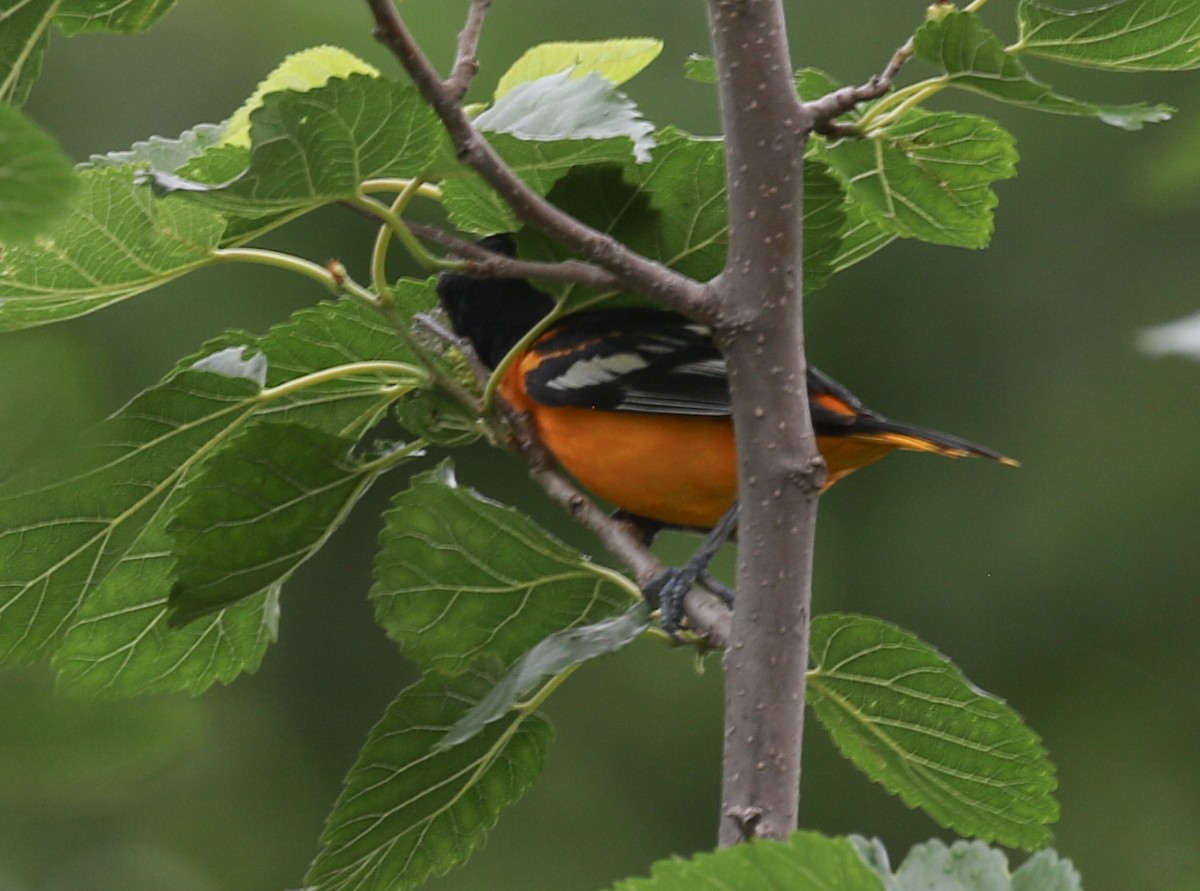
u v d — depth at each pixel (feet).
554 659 16.49
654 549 44.21
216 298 39.34
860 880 9.90
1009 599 44.24
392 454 18.39
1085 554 43.27
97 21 15.55
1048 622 44.01
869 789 48.24
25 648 18.60
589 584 18.49
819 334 45.16
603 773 47.55
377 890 18.61
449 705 18.04
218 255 17.35
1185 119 21.29
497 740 18.06
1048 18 16.81
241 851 39.29
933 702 18.02
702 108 41.60
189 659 19.48
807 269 18.45
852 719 18.67
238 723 43.70
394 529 18.06
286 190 14.78
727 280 15.12
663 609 18.04
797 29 43.34
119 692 19.31
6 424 6.35
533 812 47.09
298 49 42.01
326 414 19.98
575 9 42.27
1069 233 44.39
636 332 24.75
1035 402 44.37
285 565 18.08
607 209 17.70
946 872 11.62
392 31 13.52
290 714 45.50
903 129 18.72
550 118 15.16
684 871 10.05
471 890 45.91
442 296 24.77
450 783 18.24
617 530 18.70
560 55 19.26
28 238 8.42
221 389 17.93
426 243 41.63
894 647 17.72
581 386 24.43
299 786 43.60
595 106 15.06
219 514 17.46
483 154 14.08
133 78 41.50
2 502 17.26
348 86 13.85
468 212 18.58
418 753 17.97
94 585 18.51
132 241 16.97
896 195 19.84
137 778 7.09
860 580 45.21
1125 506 43.29
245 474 17.35
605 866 46.09
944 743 18.38
